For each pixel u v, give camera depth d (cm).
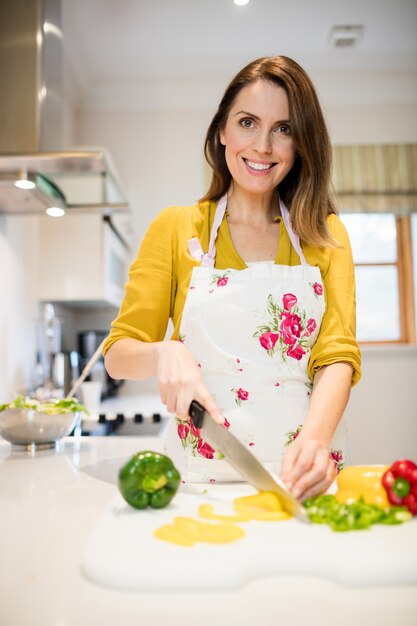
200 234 119
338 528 71
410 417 372
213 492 92
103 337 345
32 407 141
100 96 373
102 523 75
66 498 96
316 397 102
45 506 91
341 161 376
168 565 60
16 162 176
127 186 376
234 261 117
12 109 183
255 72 113
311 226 116
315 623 53
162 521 76
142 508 81
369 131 381
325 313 114
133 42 318
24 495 98
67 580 62
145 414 256
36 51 185
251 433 106
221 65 347
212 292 111
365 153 377
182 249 117
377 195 375
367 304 399
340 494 85
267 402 107
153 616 55
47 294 293
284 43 325
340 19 302
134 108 379
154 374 102
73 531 79
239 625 53
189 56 335
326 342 110
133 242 374
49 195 201
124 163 377
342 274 117
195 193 377
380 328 399
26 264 275
